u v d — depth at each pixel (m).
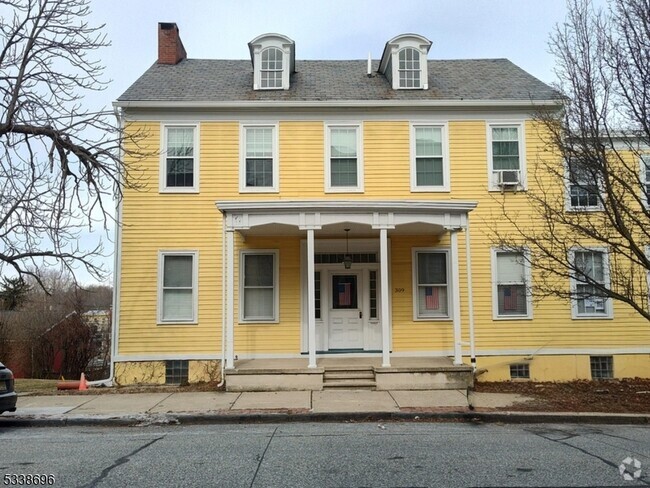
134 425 9.14
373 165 14.25
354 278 14.46
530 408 9.94
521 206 14.12
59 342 27.28
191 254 13.89
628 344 14.01
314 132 14.34
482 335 13.95
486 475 5.92
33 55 10.66
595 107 10.30
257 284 14.12
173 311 13.80
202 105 14.04
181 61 17.08
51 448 7.35
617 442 7.60
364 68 17.14
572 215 12.61
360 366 12.34
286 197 14.09
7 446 7.51
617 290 12.41
